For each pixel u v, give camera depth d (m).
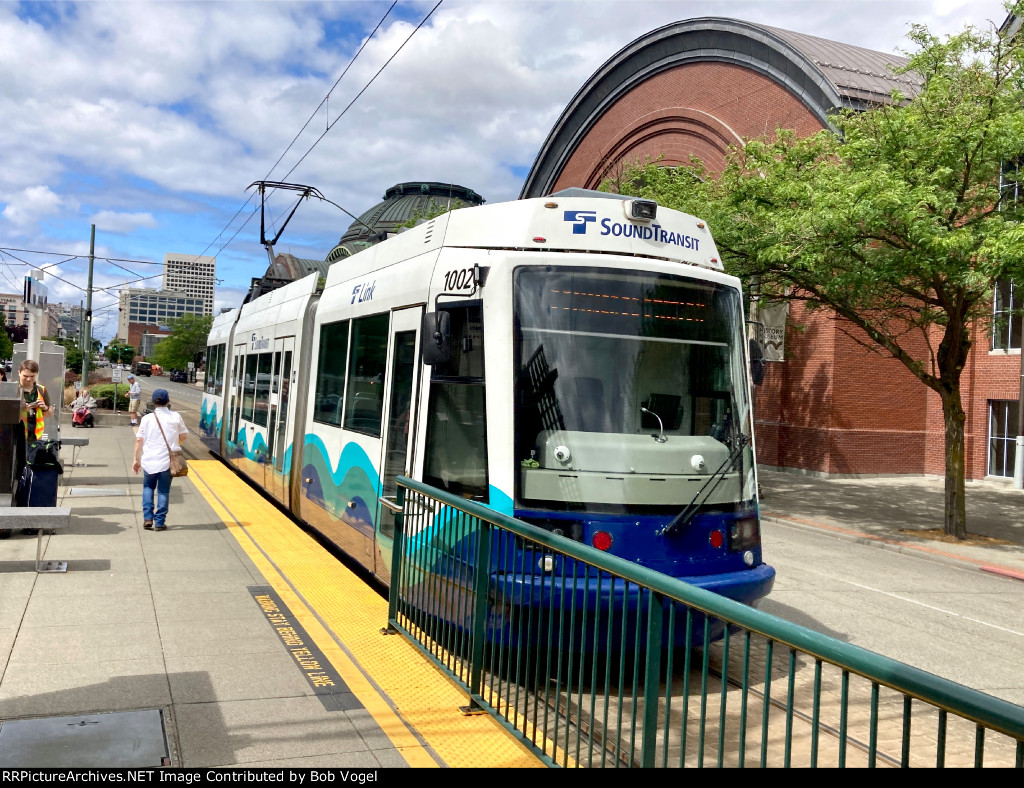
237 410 16.14
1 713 4.57
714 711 5.19
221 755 4.21
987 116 12.59
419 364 6.92
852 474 22.75
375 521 7.54
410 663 5.76
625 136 30.20
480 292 6.24
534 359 6.02
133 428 27.78
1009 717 2.16
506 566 4.81
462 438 6.24
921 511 17.41
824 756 4.33
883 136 13.40
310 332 11.09
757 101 24.47
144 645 5.86
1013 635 8.45
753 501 6.48
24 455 10.01
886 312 17.16
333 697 5.07
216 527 10.59
